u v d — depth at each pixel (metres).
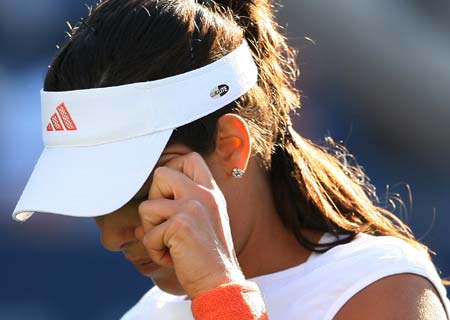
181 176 4.68
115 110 4.82
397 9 21.55
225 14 5.42
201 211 4.61
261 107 5.39
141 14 5.00
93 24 5.09
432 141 21.14
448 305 5.25
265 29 5.68
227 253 4.62
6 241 17.66
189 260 4.53
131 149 4.79
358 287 5.09
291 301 5.23
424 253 5.68
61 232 17.62
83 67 4.95
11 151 19.62
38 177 4.95
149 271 5.18
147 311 6.15
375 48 21.25
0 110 19.80
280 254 5.49
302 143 5.84
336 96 20.98
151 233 4.62
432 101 21.39
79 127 4.89
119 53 4.89
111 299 17.27
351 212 5.81
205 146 4.96
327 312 5.09
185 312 5.95
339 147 6.70
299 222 5.55
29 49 20.20
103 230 4.98
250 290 4.54
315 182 5.64
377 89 21.08
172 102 4.86
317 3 20.89
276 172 5.58
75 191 4.76
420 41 21.66
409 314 4.91
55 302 17.22
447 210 19.91
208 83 4.98
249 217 5.37
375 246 5.29
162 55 4.91
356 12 21.03
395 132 21.06
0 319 17.05
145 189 4.83
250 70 5.30
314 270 5.30
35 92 20.12
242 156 5.02
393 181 20.70
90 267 17.47
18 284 17.33
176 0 5.18
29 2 20.17
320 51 20.97
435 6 21.92
